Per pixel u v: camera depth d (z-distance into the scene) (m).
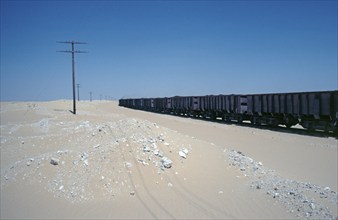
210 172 10.21
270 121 26.41
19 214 7.46
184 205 7.69
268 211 7.35
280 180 9.72
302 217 6.97
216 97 34.59
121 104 99.19
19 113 41.38
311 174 11.40
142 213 7.23
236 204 7.77
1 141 19.78
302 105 22.64
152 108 61.34
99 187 8.64
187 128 25.97
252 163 11.55
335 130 20.39
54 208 7.68
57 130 24.53
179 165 10.34
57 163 9.96
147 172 9.52
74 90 42.91
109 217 7.05
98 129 14.98
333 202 7.89
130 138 11.65
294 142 18.14
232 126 27.72
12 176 9.95
